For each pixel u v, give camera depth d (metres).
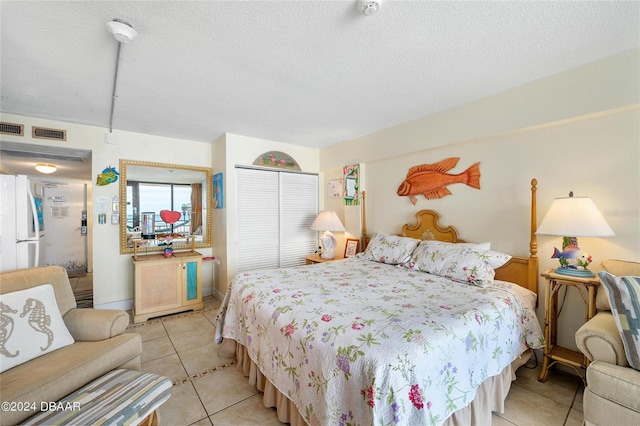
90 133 3.14
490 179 2.50
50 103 2.49
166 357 2.33
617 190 1.88
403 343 1.21
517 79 2.11
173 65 1.88
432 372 1.17
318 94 2.36
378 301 1.75
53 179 5.03
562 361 1.88
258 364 1.78
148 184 3.53
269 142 3.87
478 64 1.90
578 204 1.82
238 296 2.16
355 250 3.61
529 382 1.95
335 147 4.08
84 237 5.33
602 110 1.82
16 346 1.40
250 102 2.53
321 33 1.56
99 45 1.65
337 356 1.23
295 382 1.43
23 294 1.59
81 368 1.39
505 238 2.41
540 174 2.21
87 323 1.71
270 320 1.69
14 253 2.16
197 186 3.89
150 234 3.55
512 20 1.45
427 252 2.60
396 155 3.20
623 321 1.35
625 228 1.85
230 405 1.75
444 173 2.83
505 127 2.28
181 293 3.35
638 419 1.20
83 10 1.35
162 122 3.06
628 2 1.33
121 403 1.19
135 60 1.81
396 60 1.84
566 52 1.75
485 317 1.56
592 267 1.98
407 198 3.21
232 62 1.85
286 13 1.39
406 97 2.43
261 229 3.83
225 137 3.49
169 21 1.44
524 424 1.56
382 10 1.37
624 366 1.34
